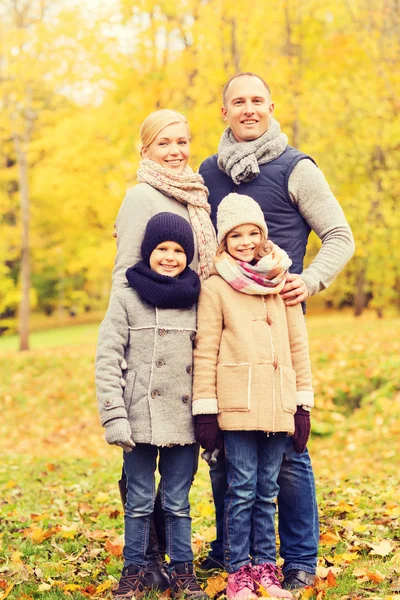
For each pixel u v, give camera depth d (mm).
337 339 17062
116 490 7617
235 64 14062
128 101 15117
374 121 15844
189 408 3732
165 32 14594
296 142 15922
